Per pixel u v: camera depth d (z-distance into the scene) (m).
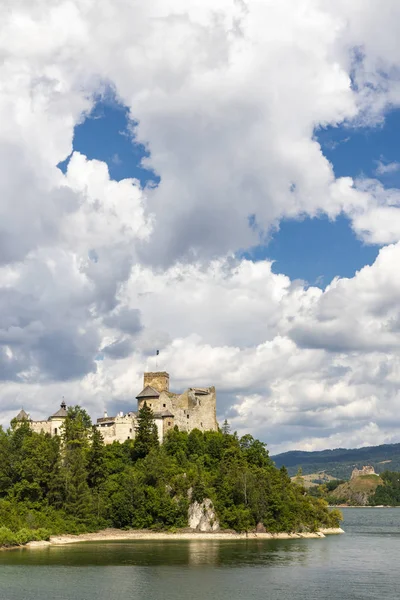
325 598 94.81
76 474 175.50
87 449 194.00
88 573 110.12
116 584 101.75
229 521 178.88
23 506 164.75
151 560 125.62
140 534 170.00
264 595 96.44
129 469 190.38
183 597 94.12
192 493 181.50
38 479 171.62
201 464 199.25
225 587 101.50
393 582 108.00
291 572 116.81
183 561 125.31
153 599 92.56
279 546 158.88
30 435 197.50
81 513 170.12
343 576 113.62
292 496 198.38
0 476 173.38
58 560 123.69
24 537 146.75
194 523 177.25
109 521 176.12
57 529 161.25
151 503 176.38
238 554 138.88
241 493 184.12
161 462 188.50
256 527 181.25
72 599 91.50
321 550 152.88
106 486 184.38
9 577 106.00
